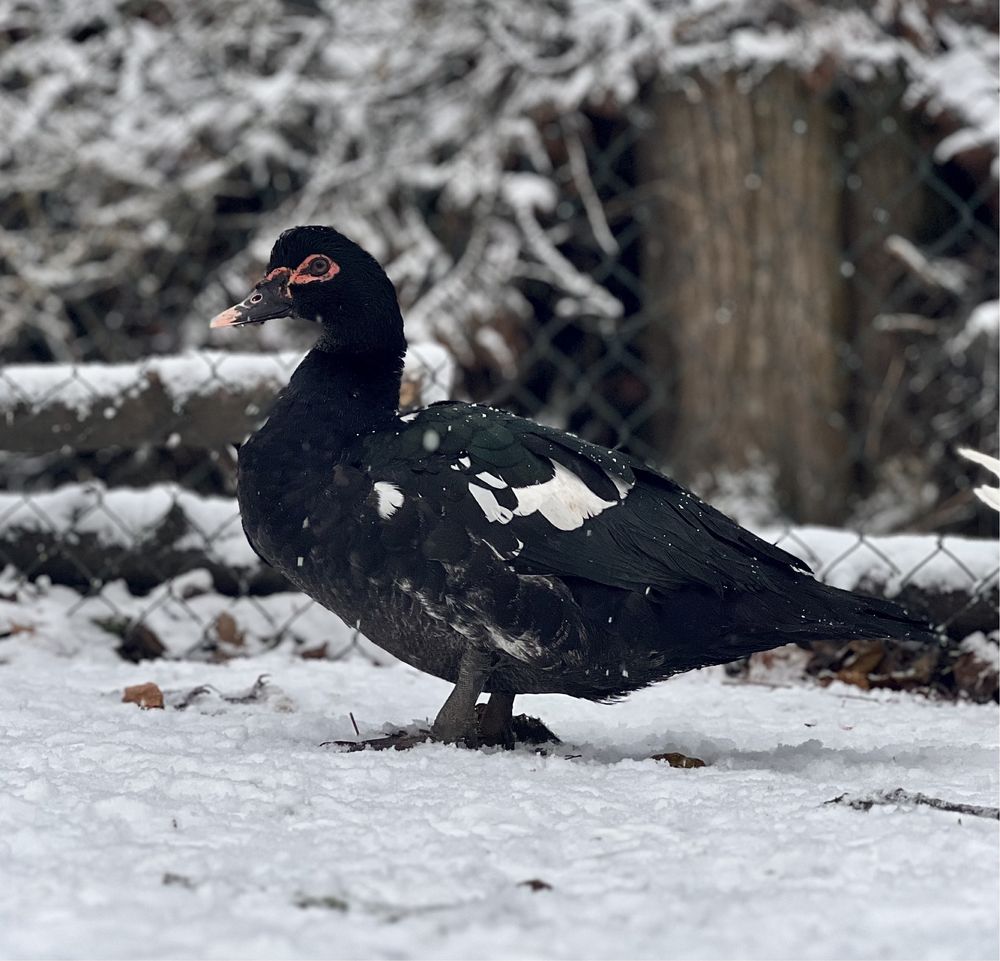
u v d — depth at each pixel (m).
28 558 9.35
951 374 15.45
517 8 15.54
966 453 5.75
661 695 7.78
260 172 16.28
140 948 3.22
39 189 16.14
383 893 3.69
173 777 4.86
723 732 6.77
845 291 15.44
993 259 15.51
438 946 3.31
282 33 16.97
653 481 6.10
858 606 5.92
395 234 15.80
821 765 5.61
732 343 15.16
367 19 16.33
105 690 7.26
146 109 16.52
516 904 3.63
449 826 4.45
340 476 5.96
